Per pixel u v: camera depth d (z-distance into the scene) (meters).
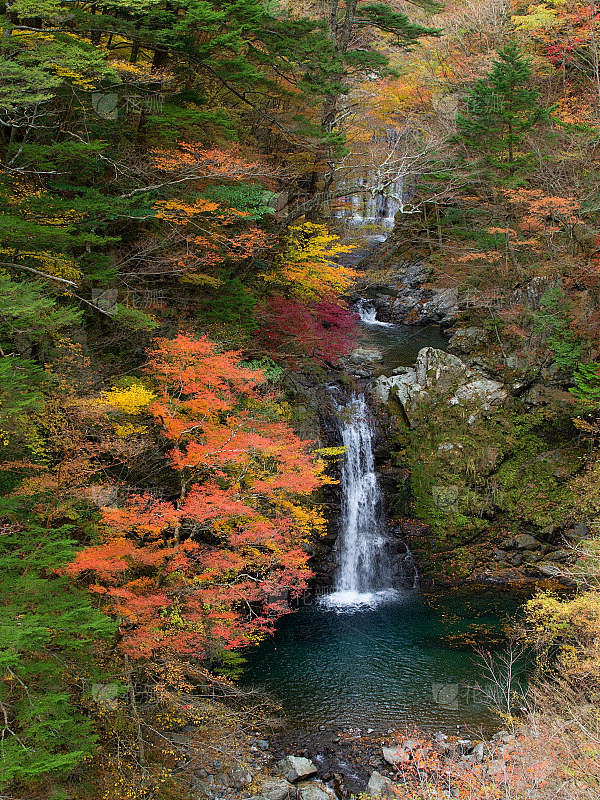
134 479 13.69
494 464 20.52
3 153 12.74
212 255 15.40
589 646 11.70
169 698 9.68
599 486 18.91
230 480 12.90
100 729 9.51
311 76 16.86
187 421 12.29
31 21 12.33
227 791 10.29
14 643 6.53
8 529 9.24
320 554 18.62
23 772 6.88
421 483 20.42
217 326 16.47
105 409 10.81
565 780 8.16
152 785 9.19
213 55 15.28
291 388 19.28
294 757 11.20
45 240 10.75
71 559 9.02
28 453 11.07
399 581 19.27
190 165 14.09
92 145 11.70
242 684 13.54
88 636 8.89
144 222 15.82
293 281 19.42
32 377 9.98
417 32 20.14
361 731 12.06
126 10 12.20
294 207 20.62
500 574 19.20
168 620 9.98
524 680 13.56
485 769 9.81
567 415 20.88
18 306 8.57
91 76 13.15
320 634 15.84
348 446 19.89
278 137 20.28
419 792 9.55
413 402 21.09
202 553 11.98
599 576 13.81
